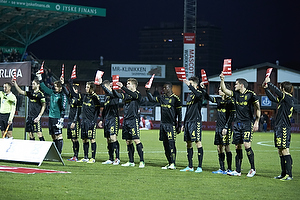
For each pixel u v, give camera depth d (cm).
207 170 1219
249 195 847
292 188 933
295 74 5697
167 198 796
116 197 792
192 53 5912
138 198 788
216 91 5694
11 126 1597
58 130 1445
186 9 6619
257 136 3656
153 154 1706
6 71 1688
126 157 1560
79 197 782
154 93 6016
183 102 5791
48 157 1238
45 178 975
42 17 4547
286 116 1045
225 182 998
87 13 4431
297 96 5694
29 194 793
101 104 1384
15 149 1198
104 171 1134
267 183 995
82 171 1120
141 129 4578
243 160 1521
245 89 1094
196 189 896
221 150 1163
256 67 5703
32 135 1473
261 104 5678
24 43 4588
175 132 1222
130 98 1259
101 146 2047
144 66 6475
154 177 1048
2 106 1590
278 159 1574
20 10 4134
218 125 1155
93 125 1355
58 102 1442
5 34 4528
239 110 1098
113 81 1239
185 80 1155
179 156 1645
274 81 5741
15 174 1018
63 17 4644
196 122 1171
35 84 1445
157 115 5441
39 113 1453
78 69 6581
